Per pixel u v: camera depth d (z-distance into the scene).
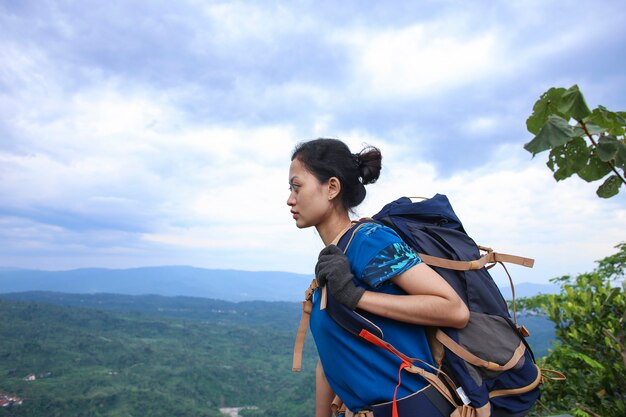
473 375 1.27
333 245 1.38
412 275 1.30
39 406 121.75
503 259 1.44
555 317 3.65
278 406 129.00
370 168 1.60
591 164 1.73
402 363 1.29
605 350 3.16
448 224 1.51
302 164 1.57
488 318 1.32
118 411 121.38
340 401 1.66
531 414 3.34
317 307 1.46
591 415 2.91
